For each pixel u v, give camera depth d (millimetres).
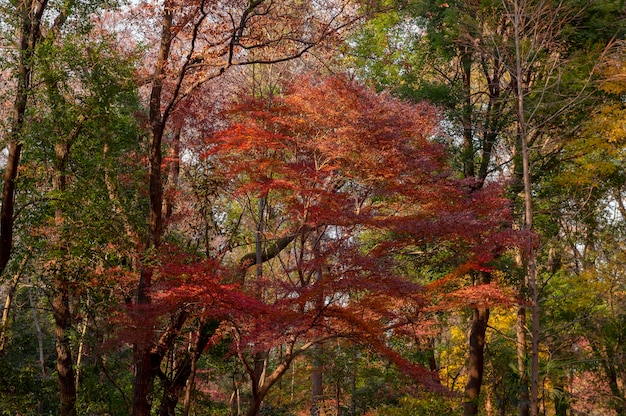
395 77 23141
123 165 16578
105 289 14477
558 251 21641
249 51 17406
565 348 20656
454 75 22078
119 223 14305
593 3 17344
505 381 23656
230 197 16312
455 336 25062
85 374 16438
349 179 14453
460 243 14180
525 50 17047
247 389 24312
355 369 19281
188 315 13742
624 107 18172
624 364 20156
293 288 12391
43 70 13133
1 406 15133
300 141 14125
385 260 12375
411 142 14781
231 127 14164
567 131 17969
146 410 13172
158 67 14266
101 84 13680
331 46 15836
